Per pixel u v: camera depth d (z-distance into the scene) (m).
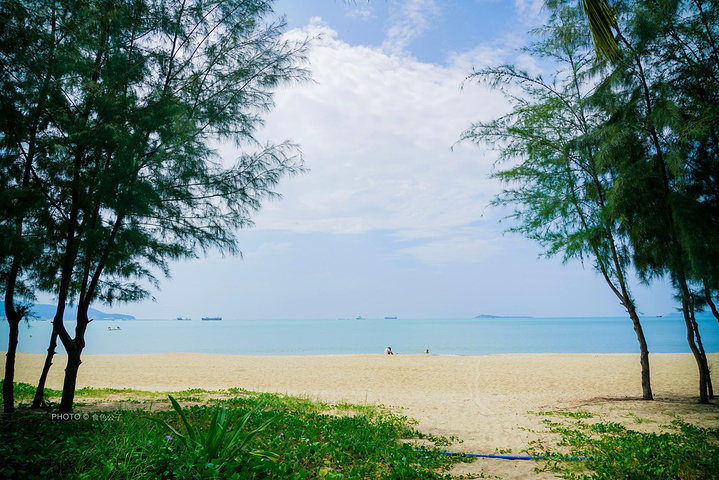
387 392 14.61
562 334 84.25
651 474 5.26
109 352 41.81
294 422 7.54
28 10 7.33
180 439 4.85
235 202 8.66
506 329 120.50
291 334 96.44
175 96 8.22
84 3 7.80
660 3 9.20
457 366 22.19
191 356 28.84
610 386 15.07
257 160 8.77
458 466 5.96
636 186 9.90
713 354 26.83
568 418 9.59
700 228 9.15
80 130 7.54
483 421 9.38
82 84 7.66
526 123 12.20
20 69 7.29
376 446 6.41
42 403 9.15
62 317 7.88
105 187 7.38
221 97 8.63
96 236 7.54
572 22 10.66
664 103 9.23
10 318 8.34
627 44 9.41
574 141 11.34
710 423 8.50
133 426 5.61
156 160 7.92
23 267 8.30
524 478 5.41
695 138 9.04
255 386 15.84
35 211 7.57
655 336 70.00
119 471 4.29
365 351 44.25
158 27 8.41
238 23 8.79
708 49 9.23
